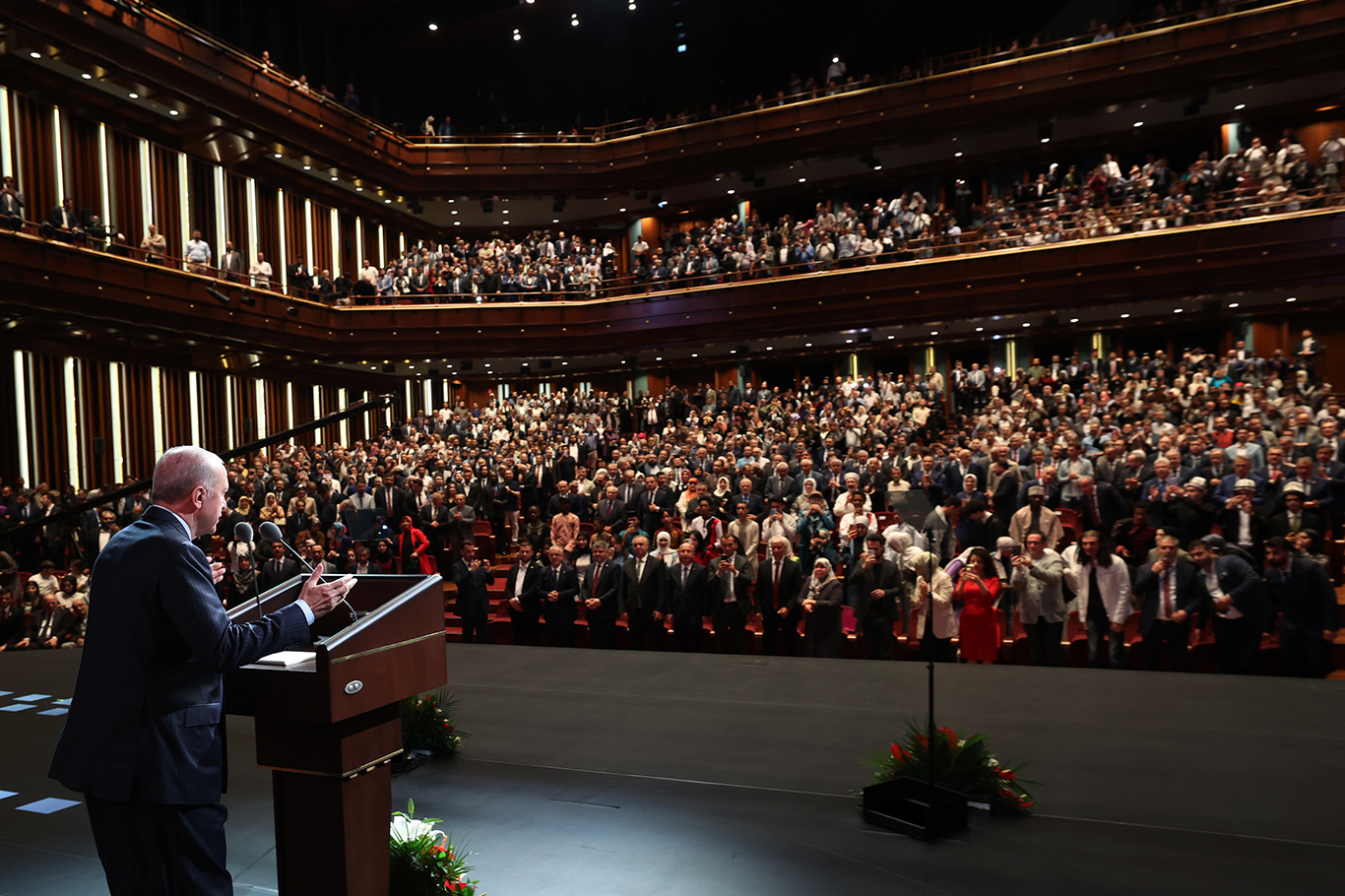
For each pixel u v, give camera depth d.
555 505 11.45
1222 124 18.28
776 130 20.45
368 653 2.46
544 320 20.50
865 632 7.39
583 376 23.05
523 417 17.84
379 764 2.56
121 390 17.17
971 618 6.88
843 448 13.23
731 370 21.83
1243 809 3.80
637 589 8.53
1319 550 7.27
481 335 20.41
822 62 23.33
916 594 7.32
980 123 18.77
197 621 2.18
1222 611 6.40
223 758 2.39
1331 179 15.20
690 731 5.16
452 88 25.41
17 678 7.44
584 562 10.36
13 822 4.13
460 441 16.97
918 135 19.30
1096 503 8.41
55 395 16.00
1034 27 21.33
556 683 6.48
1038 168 20.05
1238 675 6.01
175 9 19.41
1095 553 6.86
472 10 23.14
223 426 19.20
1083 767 4.35
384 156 21.08
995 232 17.64
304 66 22.95
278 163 19.83
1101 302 16.53
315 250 21.56
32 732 5.75
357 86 24.58
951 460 10.46
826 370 21.08
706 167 21.42
